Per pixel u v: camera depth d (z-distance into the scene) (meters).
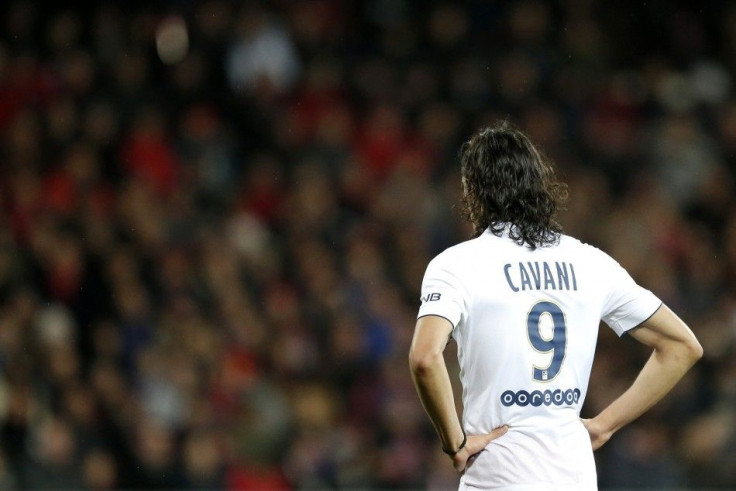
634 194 46.28
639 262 42.78
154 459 32.53
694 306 41.66
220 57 47.09
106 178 42.25
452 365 33.53
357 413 36.78
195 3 48.09
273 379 37.00
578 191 45.06
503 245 13.16
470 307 12.88
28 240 38.47
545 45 51.25
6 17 45.81
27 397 31.53
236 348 37.19
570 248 13.45
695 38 53.62
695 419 37.06
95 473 31.75
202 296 38.00
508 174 13.36
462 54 50.22
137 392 34.19
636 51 52.81
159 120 44.38
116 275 36.97
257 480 33.94
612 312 13.66
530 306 12.95
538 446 12.78
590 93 50.09
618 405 13.72
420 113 48.50
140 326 35.94
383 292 40.41
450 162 47.41
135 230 39.22
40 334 34.25
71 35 46.00
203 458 33.12
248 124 46.06
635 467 34.78
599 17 52.81
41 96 44.16
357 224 43.06
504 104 48.75
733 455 35.12
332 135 45.72
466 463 12.94
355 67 49.47
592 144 47.94
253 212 43.62
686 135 49.16
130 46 46.66
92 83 44.62
